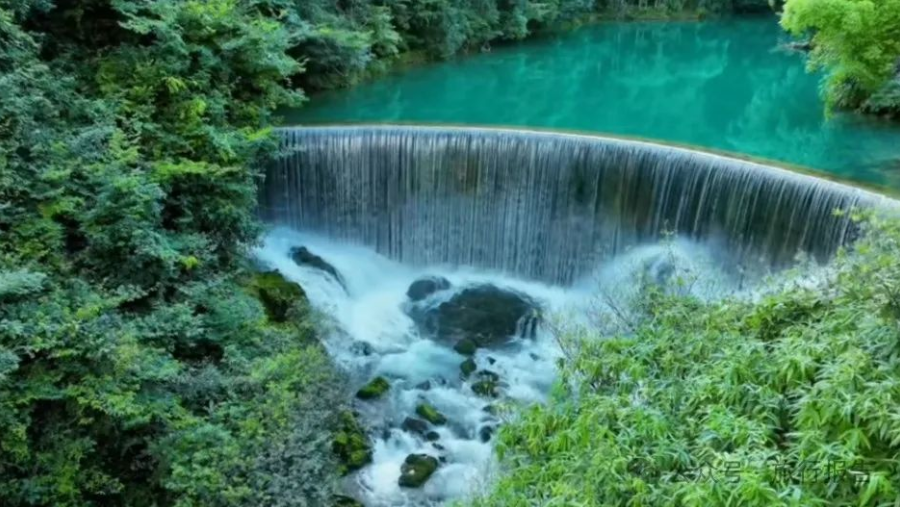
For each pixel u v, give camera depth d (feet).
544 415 18.95
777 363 16.28
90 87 32.32
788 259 33.40
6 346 20.76
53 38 32.89
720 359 17.66
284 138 39.04
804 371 15.65
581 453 16.58
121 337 22.81
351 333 36.40
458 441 29.91
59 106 28.68
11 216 24.52
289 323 32.76
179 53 33.58
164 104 32.91
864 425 13.58
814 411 14.08
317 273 38.93
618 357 19.34
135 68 32.73
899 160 41.01
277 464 23.38
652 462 15.23
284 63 37.14
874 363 14.98
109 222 26.12
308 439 25.00
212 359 27.66
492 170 39.93
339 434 28.12
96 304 23.34
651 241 37.99
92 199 26.68
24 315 21.71
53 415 21.84
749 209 34.35
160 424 23.50
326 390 28.14
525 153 39.27
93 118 29.71
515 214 40.50
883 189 31.91
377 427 30.35
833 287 19.08
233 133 33.71
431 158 40.16
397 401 31.91
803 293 19.77
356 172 40.40
